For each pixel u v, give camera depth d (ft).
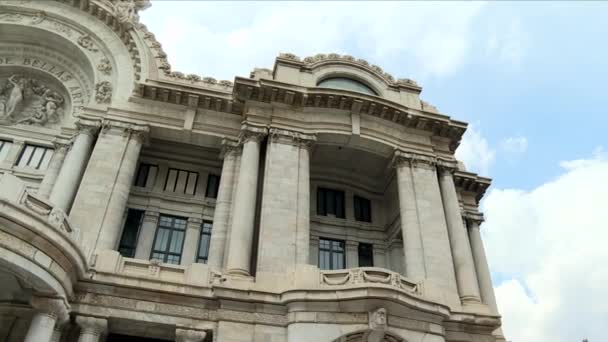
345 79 102.32
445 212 88.94
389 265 95.81
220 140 89.71
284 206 76.64
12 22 94.32
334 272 68.08
